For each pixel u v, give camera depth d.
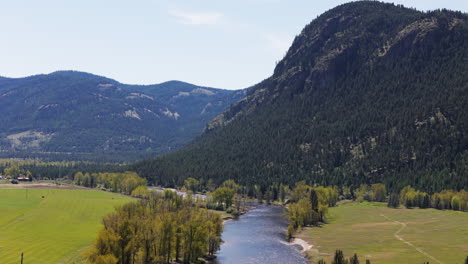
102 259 91.69
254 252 134.62
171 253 119.50
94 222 157.50
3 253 107.56
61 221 154.88
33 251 111.06
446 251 128.25
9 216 155.88
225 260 124.00
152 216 120.44
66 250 114.88
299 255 131.62
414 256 123.50
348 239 153.00
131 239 101.50
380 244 142.25
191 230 116.69
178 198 165.25
